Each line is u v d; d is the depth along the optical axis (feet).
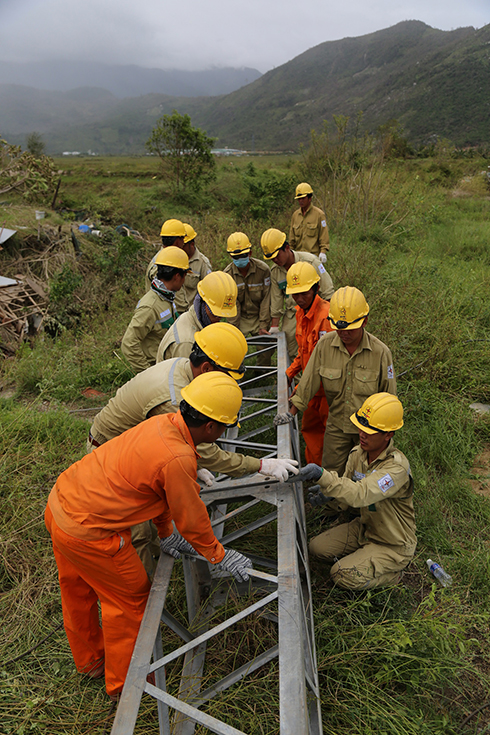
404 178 46.44
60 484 7.43
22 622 9.72
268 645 8.66
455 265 29.37
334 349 11.10
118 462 6.87
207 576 9.52
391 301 21.67
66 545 7.03
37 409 17.83
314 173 45.57
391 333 18.70
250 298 17.39
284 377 12.91
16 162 39.19
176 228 15.74
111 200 58.39
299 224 24.56
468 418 15.12
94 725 7.78
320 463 13.57
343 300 10.19
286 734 5.16
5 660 8.96
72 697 8.38
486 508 11.74
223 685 7.06
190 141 64.13
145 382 8.56
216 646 8.71
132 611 7.50
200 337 8.32
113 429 9.18
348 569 9.52
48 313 28.02
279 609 6.43
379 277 24.21
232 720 7.43
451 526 11.51
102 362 21.56
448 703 7.91
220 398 6.70
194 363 8.29
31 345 25.76
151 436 6.75
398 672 8.00
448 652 8.23
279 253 14.82
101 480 6.93
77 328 26.55
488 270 27.37
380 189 37.27
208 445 7.69
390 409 9.25
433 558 10.78
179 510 6.68
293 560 7.04
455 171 71.92
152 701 7.87
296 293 12.60
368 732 7.06
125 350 13.94
